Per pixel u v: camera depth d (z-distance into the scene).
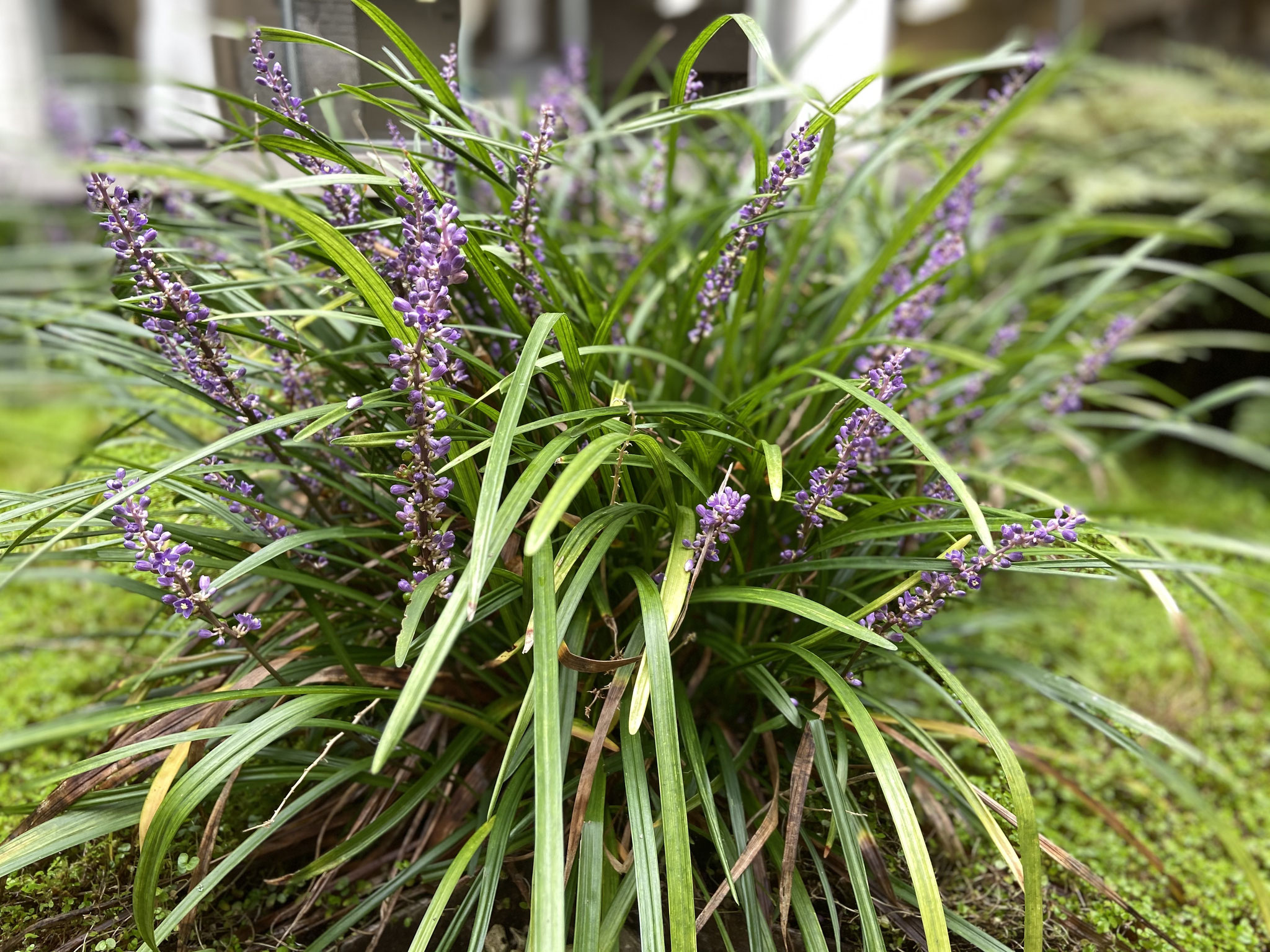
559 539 0.32
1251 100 1.06
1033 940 0.28
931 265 0.45
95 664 0.52
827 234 0.49
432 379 0.25
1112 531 0.37
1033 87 0.45
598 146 0.57
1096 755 0.48
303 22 0.42
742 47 0.48
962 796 0.37
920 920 0.31
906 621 0.30
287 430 0.36
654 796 0.33
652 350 0.47
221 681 0.35
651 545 0.34
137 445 0.43
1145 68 1.19
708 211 0.43
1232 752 0.51
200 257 0.41
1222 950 0.37
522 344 0.35
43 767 0.43
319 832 0.34
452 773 0.35
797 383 0.44
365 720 0.35
